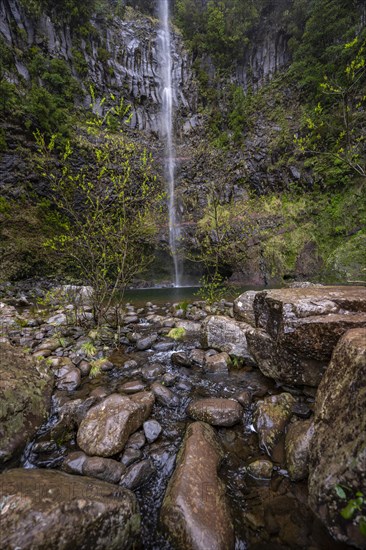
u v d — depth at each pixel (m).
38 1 17.48
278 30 23.91
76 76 19.28
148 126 21.34
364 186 14.21
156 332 5.16
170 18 27.00
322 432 1.82
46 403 2.80
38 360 3.47
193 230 17.81
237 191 18.77
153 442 2.35
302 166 16.92
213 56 25.03
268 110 20.91
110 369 3.68
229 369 3.66
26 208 13.09
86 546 1.40
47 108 14.13
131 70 22.19
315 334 2.49
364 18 17.16
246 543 1.53
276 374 3.02
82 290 7.06
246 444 2.31
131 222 5.13
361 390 1.61
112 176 5.09
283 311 2.73
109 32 22.08
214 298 7.48
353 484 1.39
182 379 3.42
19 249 12.21
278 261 15.30
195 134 22.69
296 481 1.89
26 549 1.26
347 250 13.62
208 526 1.53
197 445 2.11
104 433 2.23
